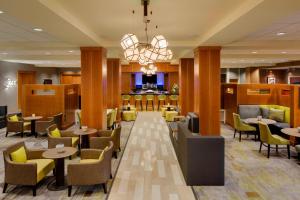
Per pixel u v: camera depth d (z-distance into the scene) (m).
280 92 9.71
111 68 12.60
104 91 8.51
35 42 8.09
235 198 4.43
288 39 7.70
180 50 9.47
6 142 8.59
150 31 6.64
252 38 7.46
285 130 6.75
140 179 5.27
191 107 11.98
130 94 16.72
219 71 7.93
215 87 7.96
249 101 10.12
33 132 9.68
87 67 8.16
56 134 6.67
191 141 4.88
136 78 19.42
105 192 4.66
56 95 10.37
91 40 6.96
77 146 7.04
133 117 13.01
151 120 12.94
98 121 8.21
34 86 10.33
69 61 14.03
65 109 10.52
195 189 4.79
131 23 5.76
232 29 5.44
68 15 4.81
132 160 6.49
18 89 14.84
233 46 8.05
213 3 4.27
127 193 4.64
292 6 3.72
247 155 6.92
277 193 4.62
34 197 4.51
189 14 4.98
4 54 10.99
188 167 4.92
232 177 5.38
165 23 5.75
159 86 19.42
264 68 17.72
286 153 7.08
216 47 7.89
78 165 4.55
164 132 10.02
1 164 6.22
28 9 3.92
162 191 4.71
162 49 4.68
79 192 4.70
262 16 4.31
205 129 7.96
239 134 9.15
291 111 7.89
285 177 5.38
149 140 8.66
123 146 7.84
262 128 6.93
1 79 13.06
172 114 12.54
